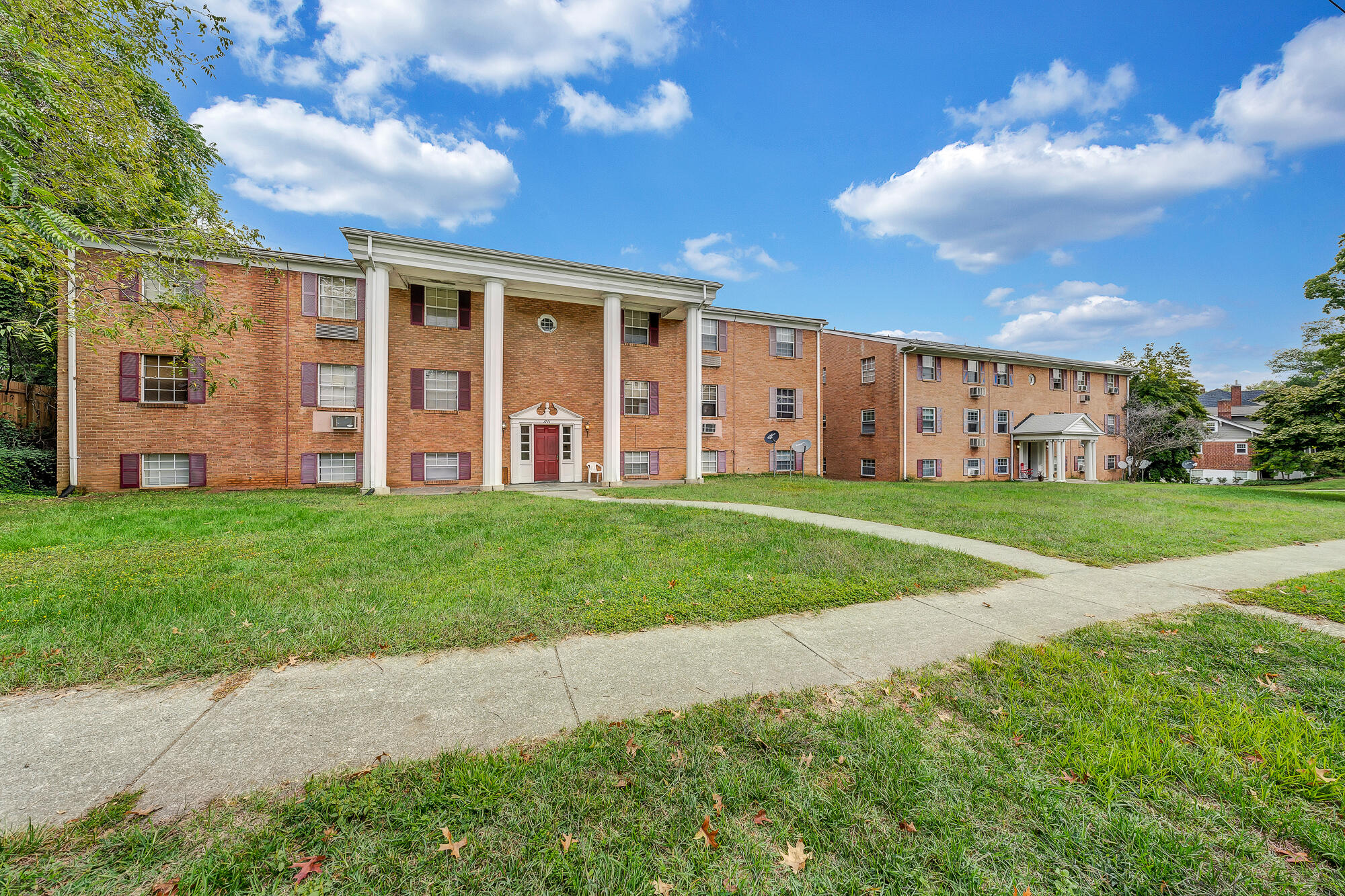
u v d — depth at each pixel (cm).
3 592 463
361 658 362
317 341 1631
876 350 2683
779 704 305
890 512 1080
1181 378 3366
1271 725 282
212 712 292
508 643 391
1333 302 1766
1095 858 194
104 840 197
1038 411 2972
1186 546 770
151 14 907
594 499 1307
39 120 340
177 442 1502
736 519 927
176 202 916
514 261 1636
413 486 1722
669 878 185
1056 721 286
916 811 215
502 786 227
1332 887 183
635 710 299
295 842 199
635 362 2056
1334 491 1925
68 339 1387
